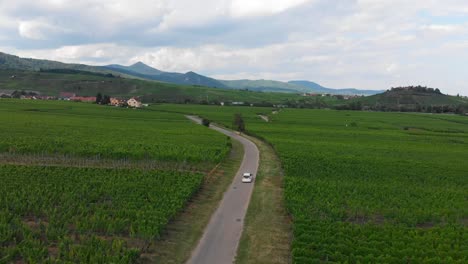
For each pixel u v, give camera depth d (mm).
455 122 190250
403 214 45469
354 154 89188
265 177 63531
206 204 47531
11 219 38594
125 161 70562
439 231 40938
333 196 51406
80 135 97875
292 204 45219
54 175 55312
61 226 37125
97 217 37750
